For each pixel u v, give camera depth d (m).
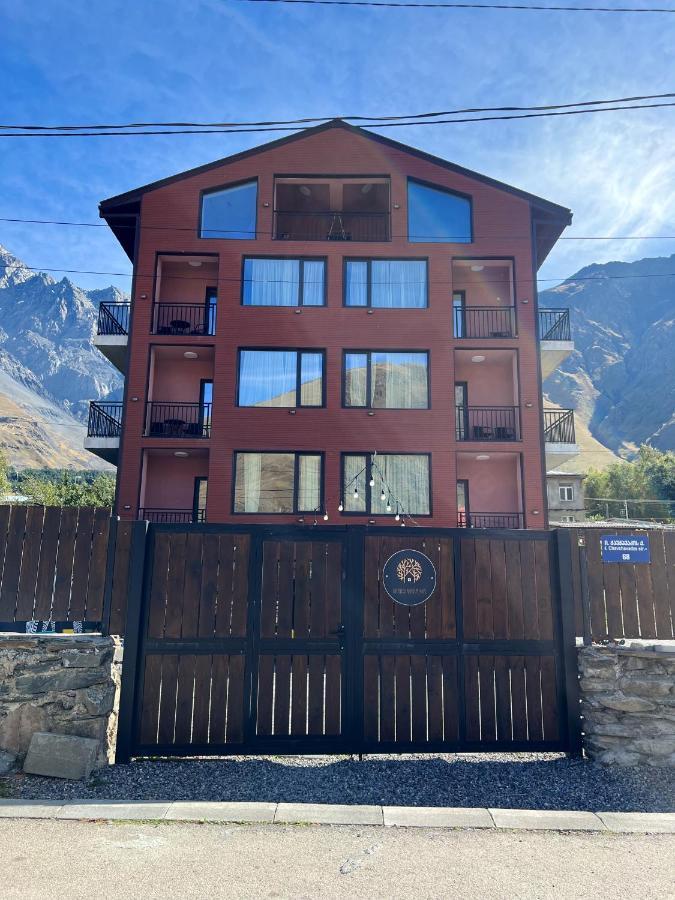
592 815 4.79
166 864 3.90
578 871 3.92
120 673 6.10
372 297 17.98
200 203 18.30
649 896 3.62
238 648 6.20
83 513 6.33
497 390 18.89
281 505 16.78
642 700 6.05
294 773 5.72
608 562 6.54
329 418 17.16
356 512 16.73
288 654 6.23
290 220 20.02
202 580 6.29
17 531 6.23
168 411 18.50
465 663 6.34
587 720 6.18
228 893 3.56
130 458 16.88
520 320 18.00
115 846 4.14
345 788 5.39
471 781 5.59
